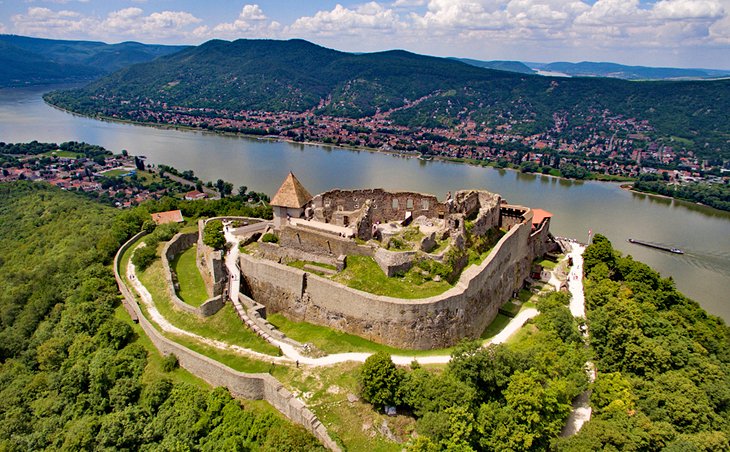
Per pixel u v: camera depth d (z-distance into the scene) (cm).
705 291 12781
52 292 9644
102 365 6462
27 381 7288
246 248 8512
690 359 7075
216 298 7044
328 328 6650
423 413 4909
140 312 7356
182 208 13362
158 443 5216
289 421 5131
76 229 14750
